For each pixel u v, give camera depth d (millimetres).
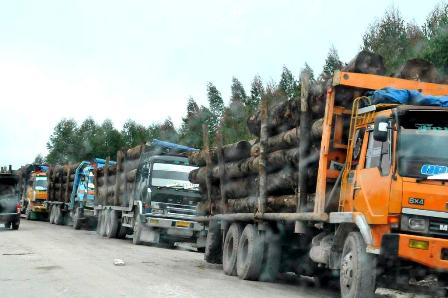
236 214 12805
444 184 7629
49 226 31641
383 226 7801
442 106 8070
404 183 7656
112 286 9570
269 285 11281
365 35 22734
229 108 32500
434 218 7559
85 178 30594
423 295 9602
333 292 10781
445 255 7449
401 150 7793
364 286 8000
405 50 19812
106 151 53938
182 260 15688
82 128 57375
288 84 31547
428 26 20266
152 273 11734
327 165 9305
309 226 10086
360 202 8414
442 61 16438
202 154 15766
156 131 50125
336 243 8953
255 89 33719
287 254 11852
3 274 10930
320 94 9695
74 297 8500
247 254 11930
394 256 7484
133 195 22078
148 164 21094
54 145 57875
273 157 11188
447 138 7875
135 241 21094
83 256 14680
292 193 10984
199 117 36812
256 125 12445
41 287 9406
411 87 9289
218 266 14758
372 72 9445
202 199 16500
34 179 39281
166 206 20625
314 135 9781
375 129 8016
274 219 11008
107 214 25125
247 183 12945
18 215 25797
